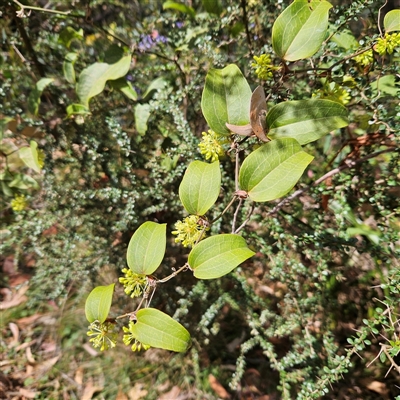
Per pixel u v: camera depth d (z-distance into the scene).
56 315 0.95
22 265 1.04
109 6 0.84
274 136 0.39
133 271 0.37
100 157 0.76
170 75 0.78
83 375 0.87
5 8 0.75
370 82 0.56
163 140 0.78
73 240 0.82
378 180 0.68
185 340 0.35
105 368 0.87
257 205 0.65
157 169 0.72
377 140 0.59
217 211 0.69
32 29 0.84
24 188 0.82
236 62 0.71
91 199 0.81
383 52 0.45
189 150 0.66
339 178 0.62
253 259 0.79
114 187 0.76
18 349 0.92
